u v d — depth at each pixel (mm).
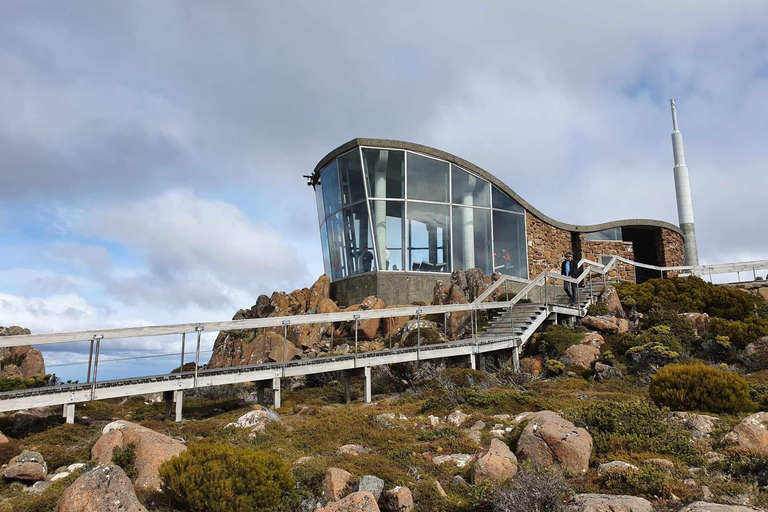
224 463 7027
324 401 15719
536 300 23422
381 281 25125
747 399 10406
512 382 14727
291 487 7266
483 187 29266
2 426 12617
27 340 11547
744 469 7277
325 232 31109
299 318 15328
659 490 6586
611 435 8562
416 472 8047
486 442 9320
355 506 6293
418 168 27062
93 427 12094
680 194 38562
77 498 6191
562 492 6676
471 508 6848
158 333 13273
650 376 14289
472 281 23641
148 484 7762
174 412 14516
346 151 27062
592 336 17938
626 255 33438
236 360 22297
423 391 14484
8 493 8062
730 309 20547
